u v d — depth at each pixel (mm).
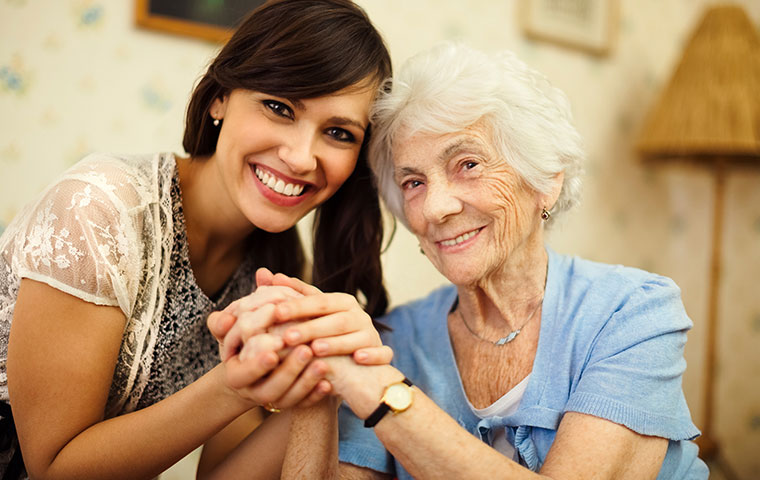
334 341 876
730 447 2795
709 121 2316
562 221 1202
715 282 2562
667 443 984
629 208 2664
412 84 1050
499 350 1128
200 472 1331
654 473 959
